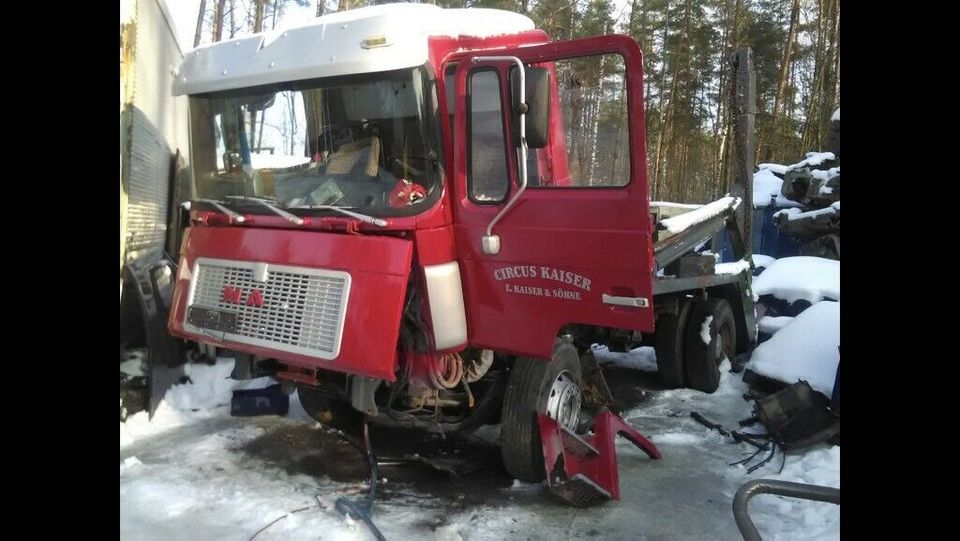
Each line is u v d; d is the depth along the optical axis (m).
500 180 3.95
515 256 3.96
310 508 3.98
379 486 4.38
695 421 5.83
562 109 4.03
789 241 11.81
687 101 32.16
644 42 32.03
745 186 7.41
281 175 4.29
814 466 4.61
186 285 4.50
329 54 3.92
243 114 4.45
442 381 4.10
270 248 4.12
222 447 4.96
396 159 3.95
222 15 19.22
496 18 4.54
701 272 6.27
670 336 6.67
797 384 5.28
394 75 3.88
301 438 5.17
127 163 5.09
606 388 5.47
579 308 3.85
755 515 4.06
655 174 30.78
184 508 3.95
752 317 7.54
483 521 3.95
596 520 4.00
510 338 4.06
